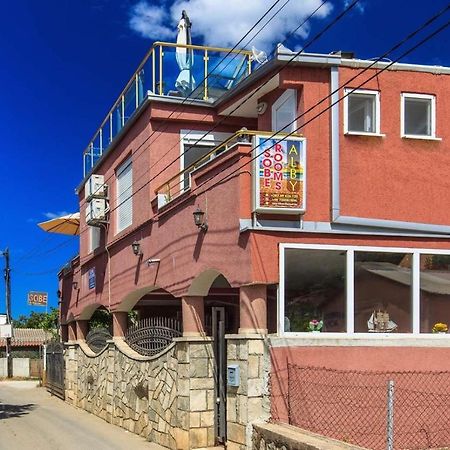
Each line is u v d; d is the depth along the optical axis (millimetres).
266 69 11164
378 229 10539
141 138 14648
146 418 13523
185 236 12094
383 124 10891
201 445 11133
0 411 19766
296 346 9625
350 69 10836
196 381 11273
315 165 10445
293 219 10195
